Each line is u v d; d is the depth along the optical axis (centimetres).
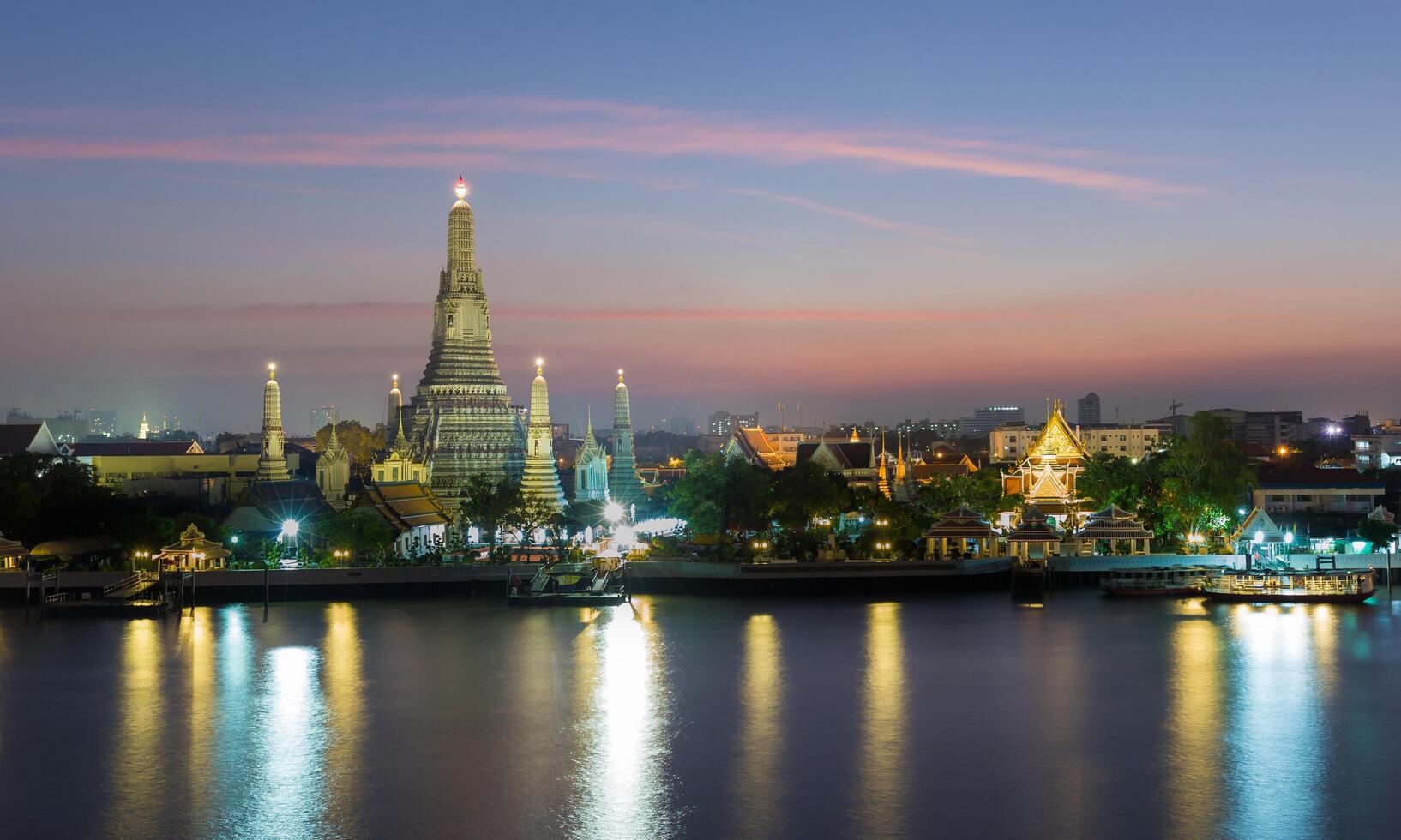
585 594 16388
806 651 12988
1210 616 15412
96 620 15188
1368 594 16550
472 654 12862
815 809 7994
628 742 9519
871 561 18212
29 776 8762
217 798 8288
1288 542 19025
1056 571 18212
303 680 11631
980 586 17862
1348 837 7475
